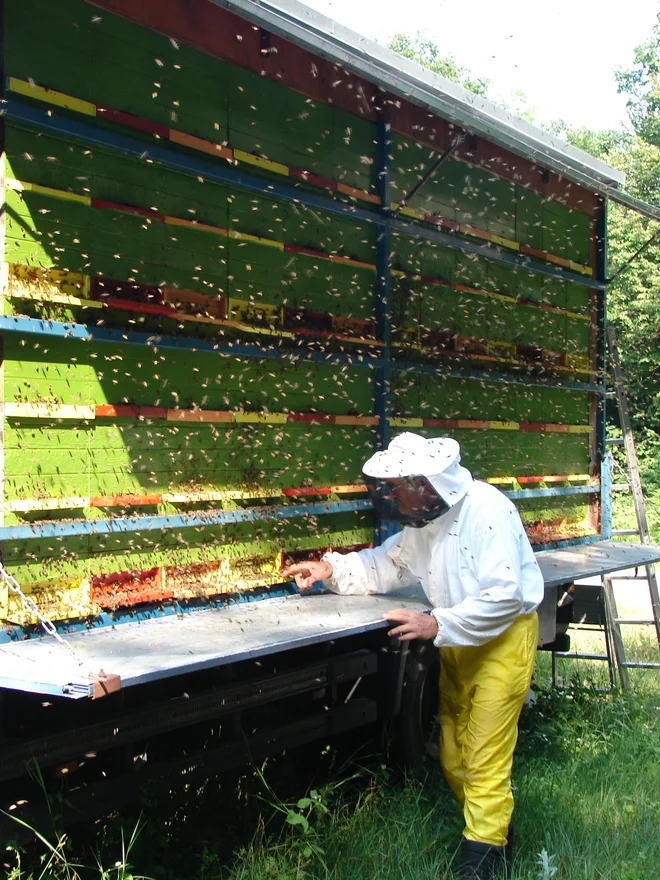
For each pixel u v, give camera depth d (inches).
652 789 173.0
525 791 162.9
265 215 161.0
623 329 703.7
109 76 134.5
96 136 130.2
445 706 150.9
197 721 135.0
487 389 222.7
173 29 143.9
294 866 132.5
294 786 163.3
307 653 160.9
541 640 223.9
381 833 142.5
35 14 124.1
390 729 171.8
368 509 181.9
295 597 165.2
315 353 167.6
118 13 135.3
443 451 136.3
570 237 262.2
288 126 166.9
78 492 129.7
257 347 155.6
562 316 257.6
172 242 143.6
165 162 140.4
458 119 173.2
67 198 127.7
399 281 193.0
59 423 127.3
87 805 121.8
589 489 267.1
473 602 131.8
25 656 112.9
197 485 147.3
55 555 126.4
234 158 153.3
